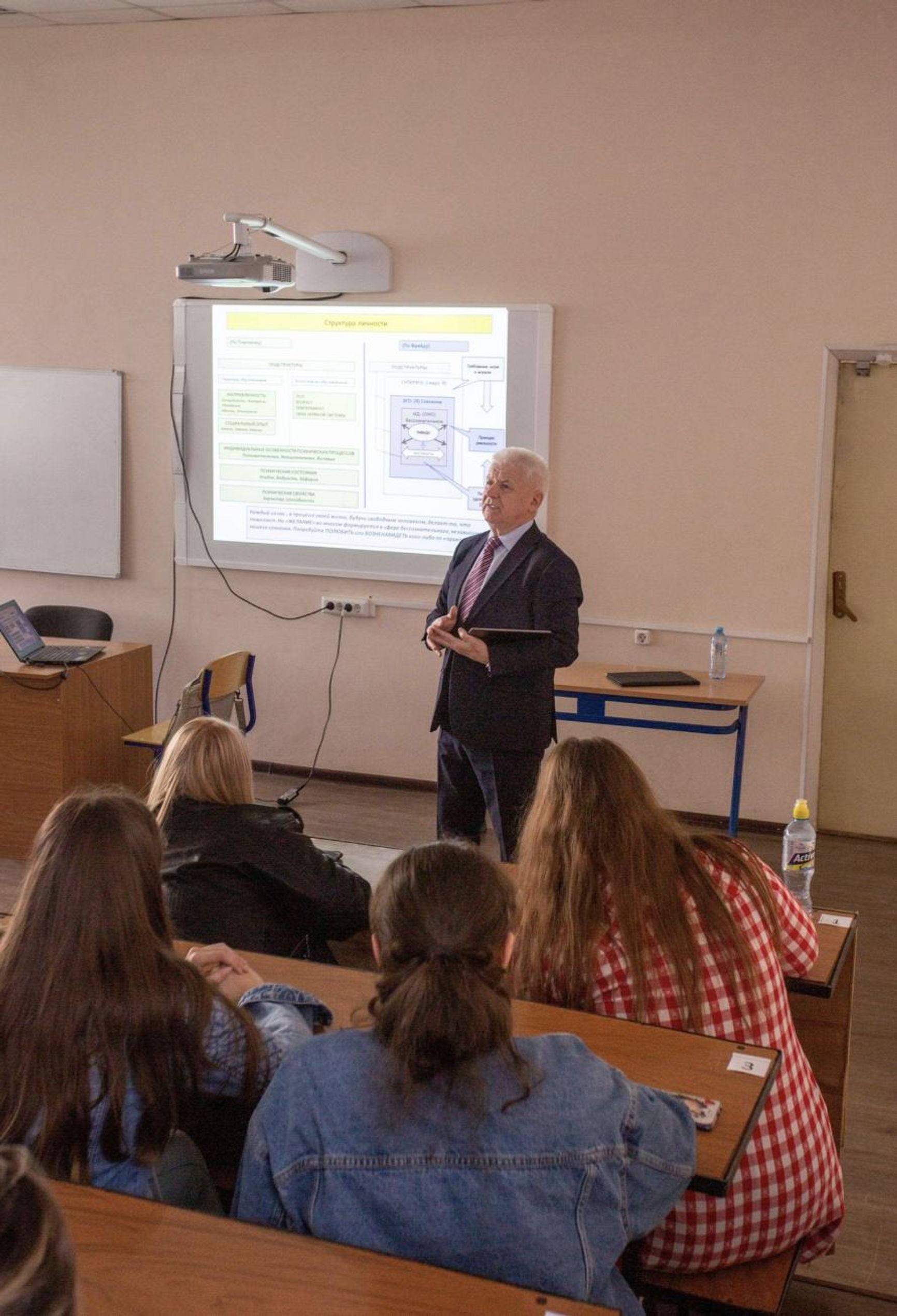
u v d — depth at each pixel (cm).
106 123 575
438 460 548
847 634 513
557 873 188
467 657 396
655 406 512
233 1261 120
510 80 512
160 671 609
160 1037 146
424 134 527
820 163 477
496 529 413
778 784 519
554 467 530
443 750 420
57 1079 142
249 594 588
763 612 510
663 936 182
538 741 400
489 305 527
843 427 500
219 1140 179
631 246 505
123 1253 121
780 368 494
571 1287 126
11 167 594
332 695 581
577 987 186
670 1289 177
